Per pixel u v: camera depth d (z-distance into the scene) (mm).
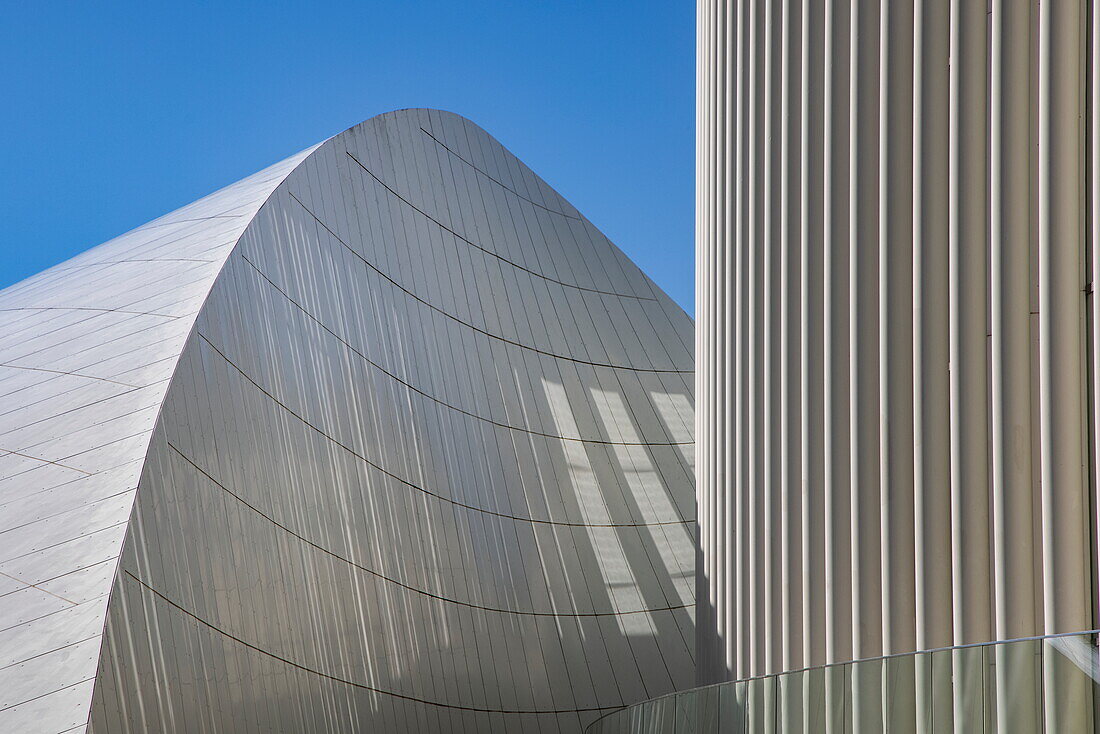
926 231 10250
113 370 15852
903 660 7059
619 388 29266
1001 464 9258
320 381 19359
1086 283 8773
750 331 13844
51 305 20469
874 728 7281
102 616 11383
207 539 14164
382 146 26391
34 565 12312
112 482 13211
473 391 24859
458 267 27000
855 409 11227
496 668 21062
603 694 22812
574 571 24375
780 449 12984
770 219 13375
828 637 11492
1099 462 8453
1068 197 8852
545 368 27594
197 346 15789
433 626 19828
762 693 8867
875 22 11438
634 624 24547
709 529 16094
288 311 19281
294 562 16359
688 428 29953
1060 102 8906
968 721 6395
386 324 22797
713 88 16891
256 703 14141
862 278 11320
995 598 9266
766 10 13875
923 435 10180
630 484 27266
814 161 12445
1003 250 9375
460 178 29469
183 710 12359
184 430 14578
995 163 9469
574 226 33312
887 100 10930
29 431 15117
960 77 9930
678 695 10758
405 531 20172
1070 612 8578
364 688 17234
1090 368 8703
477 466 23625
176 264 19219
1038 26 9172
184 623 12961
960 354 9766
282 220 20547
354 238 23250
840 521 11508
